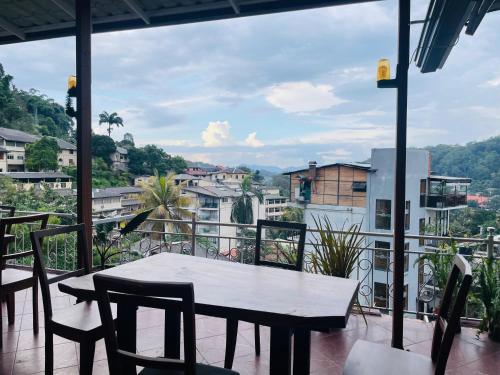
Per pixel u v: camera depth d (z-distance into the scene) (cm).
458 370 263
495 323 311
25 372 251
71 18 450
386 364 173
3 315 354
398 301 299
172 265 236
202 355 278
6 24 455
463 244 351
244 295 178
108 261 464
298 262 267
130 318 197
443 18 261
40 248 218
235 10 382
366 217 1348
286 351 168
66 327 207
